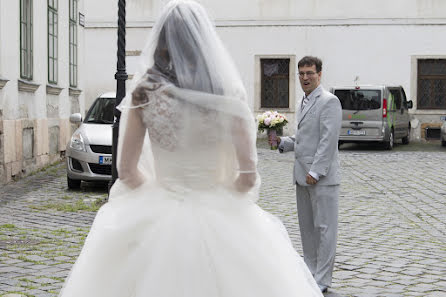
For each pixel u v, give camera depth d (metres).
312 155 5.29
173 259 2.75
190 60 2.74
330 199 5.23
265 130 5.67
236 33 25.09
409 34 24.45
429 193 11.22
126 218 2.86
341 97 20.30
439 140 24.41
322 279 5.21
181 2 2.84
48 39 15.35
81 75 18.97
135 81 2.79
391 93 20.83
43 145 14.73
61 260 6.32
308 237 5.46
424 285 5.54
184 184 2.84
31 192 11.16
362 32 24.66
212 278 2.76
